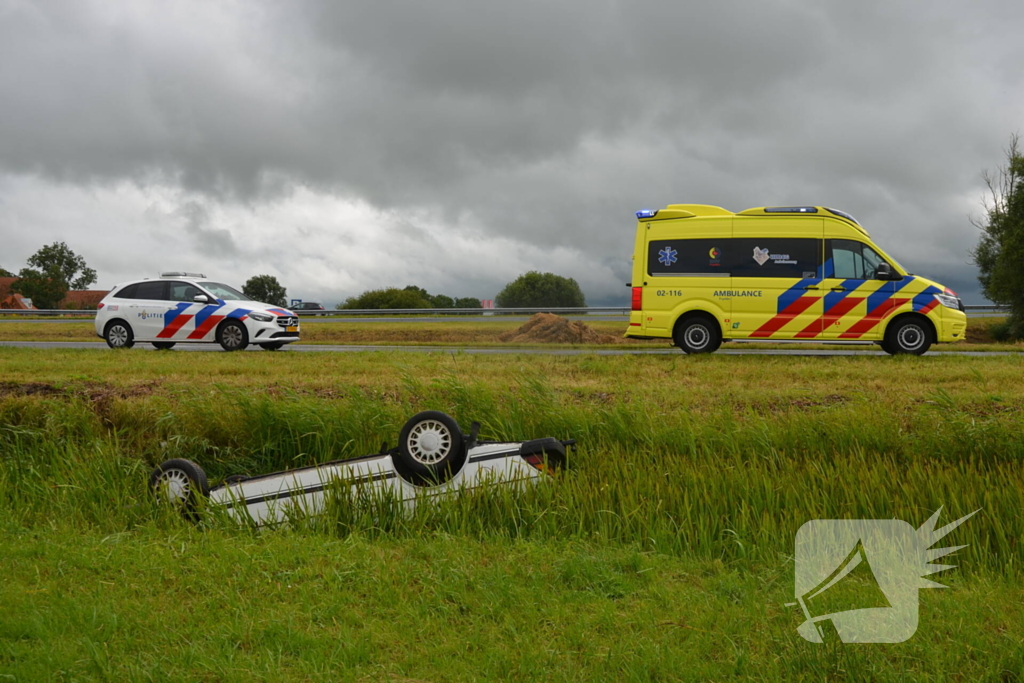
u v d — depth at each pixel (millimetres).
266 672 3178
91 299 108375
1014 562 4773
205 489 6180
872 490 5762
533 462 6117
